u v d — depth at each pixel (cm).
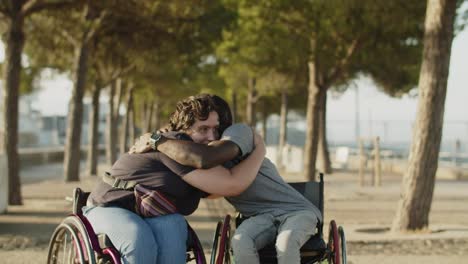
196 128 504
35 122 5931
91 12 1853
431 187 1039
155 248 462
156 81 2969
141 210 482
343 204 1534
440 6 1015
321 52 1736
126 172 489
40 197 1628
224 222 491
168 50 2036
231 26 1917
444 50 1017
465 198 1728
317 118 1881
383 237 988
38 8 1454
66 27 1928
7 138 1416
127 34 1988
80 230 464
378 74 2028
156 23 1875
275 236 505
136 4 1647
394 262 827
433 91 1022
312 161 1884
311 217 502
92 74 2597
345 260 498
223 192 483
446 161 2986
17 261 815
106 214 473
